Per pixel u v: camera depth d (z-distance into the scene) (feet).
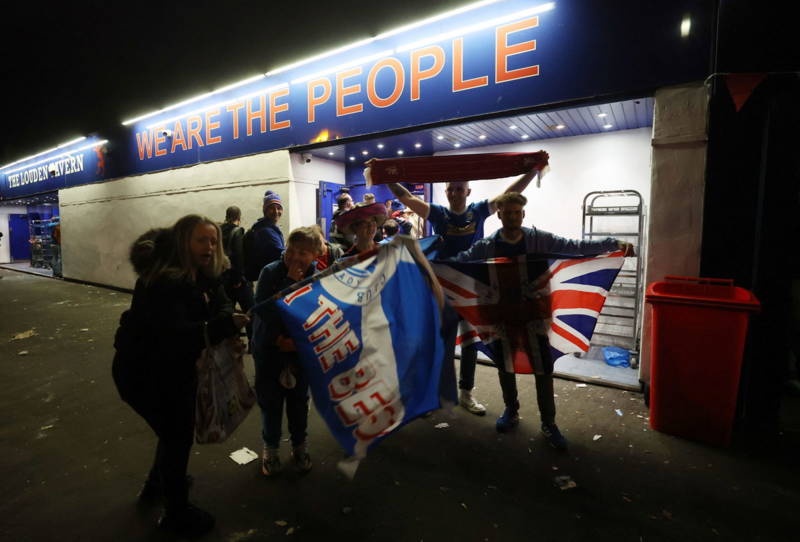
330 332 6.16
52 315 22.24
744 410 10.00
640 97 11.02
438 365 6.39
